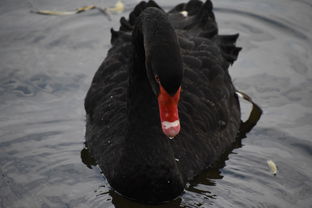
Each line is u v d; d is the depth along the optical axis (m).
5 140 11.12
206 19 12.10
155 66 7.64
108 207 9.51
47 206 9.45
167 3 15.30
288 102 12.17
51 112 11.90
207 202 9.66
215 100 10.73
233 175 10.34
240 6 15.33
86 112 11.44
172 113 7.74
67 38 14.18
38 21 14.48
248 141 11.21
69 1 15.27
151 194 9.45
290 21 14.64
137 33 8.72
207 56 11.01
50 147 10.99
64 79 12.83
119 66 11.01
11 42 13.84
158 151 9.27
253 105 12.13
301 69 13.11
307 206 9.47
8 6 14.95
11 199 9.61
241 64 13.41
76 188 9.95
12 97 12.27
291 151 10.87
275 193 9.85
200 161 10.18
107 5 15.19
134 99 9.34
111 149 10.05
